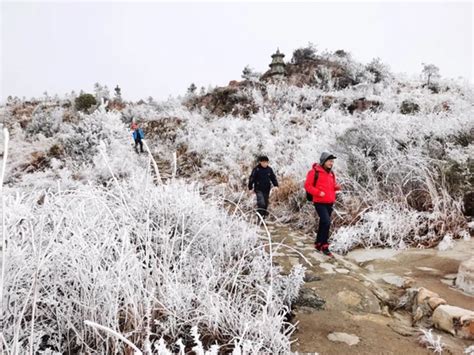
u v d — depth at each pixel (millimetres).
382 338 2707
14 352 1792
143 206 3643
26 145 12641
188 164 11602
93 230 2818
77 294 2408
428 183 5223
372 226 5051
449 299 3262
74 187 7004
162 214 3680
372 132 6949
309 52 28734
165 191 4082
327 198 4789
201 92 28547
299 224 6281
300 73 25953
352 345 2611
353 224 5594
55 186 6910
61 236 2836
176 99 30078
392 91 19469
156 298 2564
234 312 2662
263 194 6656
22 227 2715
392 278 3922
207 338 2508
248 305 2855
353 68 24469
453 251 4367
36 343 2082
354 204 5828
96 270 2346
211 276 2908
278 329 2441
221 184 8523
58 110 18250
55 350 2199
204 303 2574
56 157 10703
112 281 2357
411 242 4875
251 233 4336
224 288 3055
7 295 2092
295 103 17828
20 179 8688
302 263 4359
